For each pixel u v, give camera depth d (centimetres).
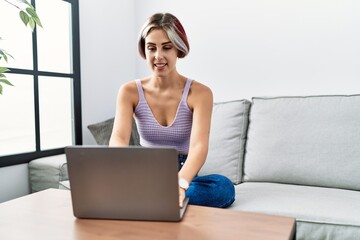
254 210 129
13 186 186
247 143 193
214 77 238
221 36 233
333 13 197
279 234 73
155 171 77
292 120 181
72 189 82
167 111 131
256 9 220
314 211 125
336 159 164
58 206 94
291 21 210
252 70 224
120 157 77
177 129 130
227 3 229
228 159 190
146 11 267
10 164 183
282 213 127
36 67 200
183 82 133
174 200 79
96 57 240
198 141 119
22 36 192
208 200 118
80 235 73
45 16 207
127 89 132
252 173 182
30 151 199
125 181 79
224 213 88
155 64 118
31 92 200
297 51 209
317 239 122
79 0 224
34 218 84
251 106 201
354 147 163
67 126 227
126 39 268
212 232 75
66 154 79
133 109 133
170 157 75
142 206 81
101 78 245
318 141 171
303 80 209
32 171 190
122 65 265
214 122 202
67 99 226
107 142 206
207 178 126
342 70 197
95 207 82
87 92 234
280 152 177
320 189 159
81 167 79
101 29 243
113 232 75
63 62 221
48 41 210
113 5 252
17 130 194
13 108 191
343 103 174
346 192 153
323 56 202
